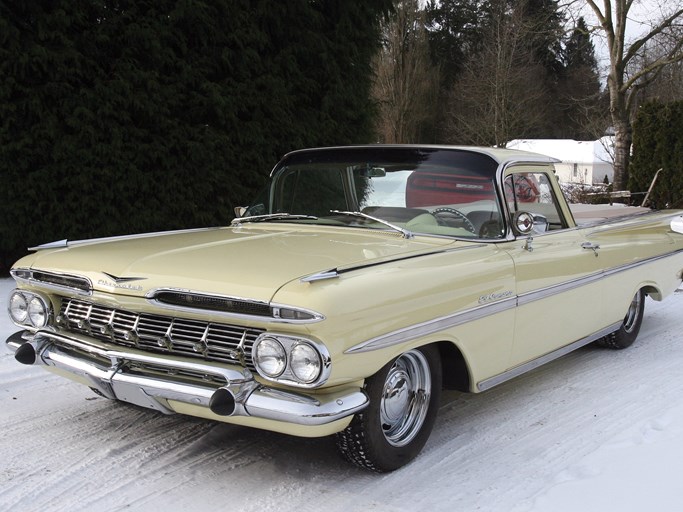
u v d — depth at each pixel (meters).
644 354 5.96
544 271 4.45
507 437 4.09
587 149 43.53
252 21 8.70
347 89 9.84
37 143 7.57
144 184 8.12
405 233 4.10
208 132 8.41
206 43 8.45
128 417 4.27
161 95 8.10
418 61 45.16
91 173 7.81
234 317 3.08
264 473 3.56
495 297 3.99
